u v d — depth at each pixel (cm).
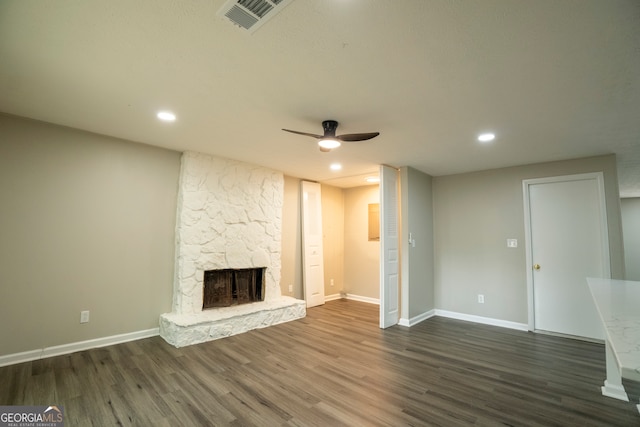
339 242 664
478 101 249
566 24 158
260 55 191
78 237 332
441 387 266
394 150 385
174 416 217
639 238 727
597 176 398
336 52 187
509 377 287
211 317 382
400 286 479
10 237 295
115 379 269
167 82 227
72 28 168
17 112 287
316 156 421
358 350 352
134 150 373
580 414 226
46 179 315
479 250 489
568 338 405
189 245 397
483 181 492
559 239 423
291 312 473
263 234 479
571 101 245
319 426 208
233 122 302
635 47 176
